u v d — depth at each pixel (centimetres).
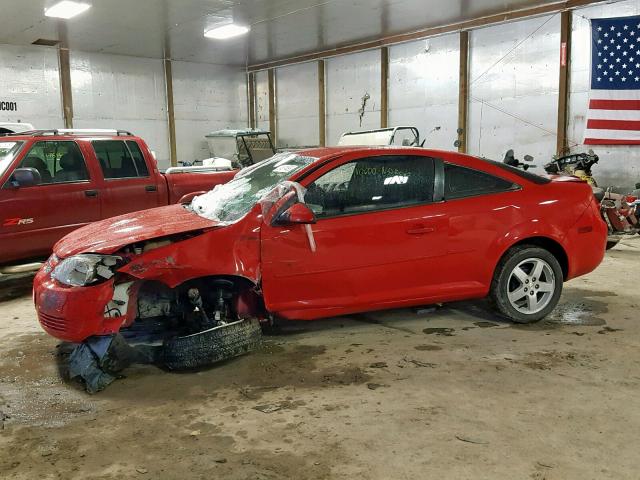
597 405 315
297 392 341
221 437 288
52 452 277
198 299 384
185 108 1761
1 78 1392
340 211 410
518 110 1199
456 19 1241
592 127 1059
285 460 264
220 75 1833
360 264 410
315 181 408
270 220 383
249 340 387
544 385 343
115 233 383
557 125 1130
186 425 302
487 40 1231
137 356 375
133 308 364
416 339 432
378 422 300
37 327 482
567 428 289
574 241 458
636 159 1029
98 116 1577
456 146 1245
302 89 1702
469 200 436
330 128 1639
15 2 1025
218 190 480
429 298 434
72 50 1505
